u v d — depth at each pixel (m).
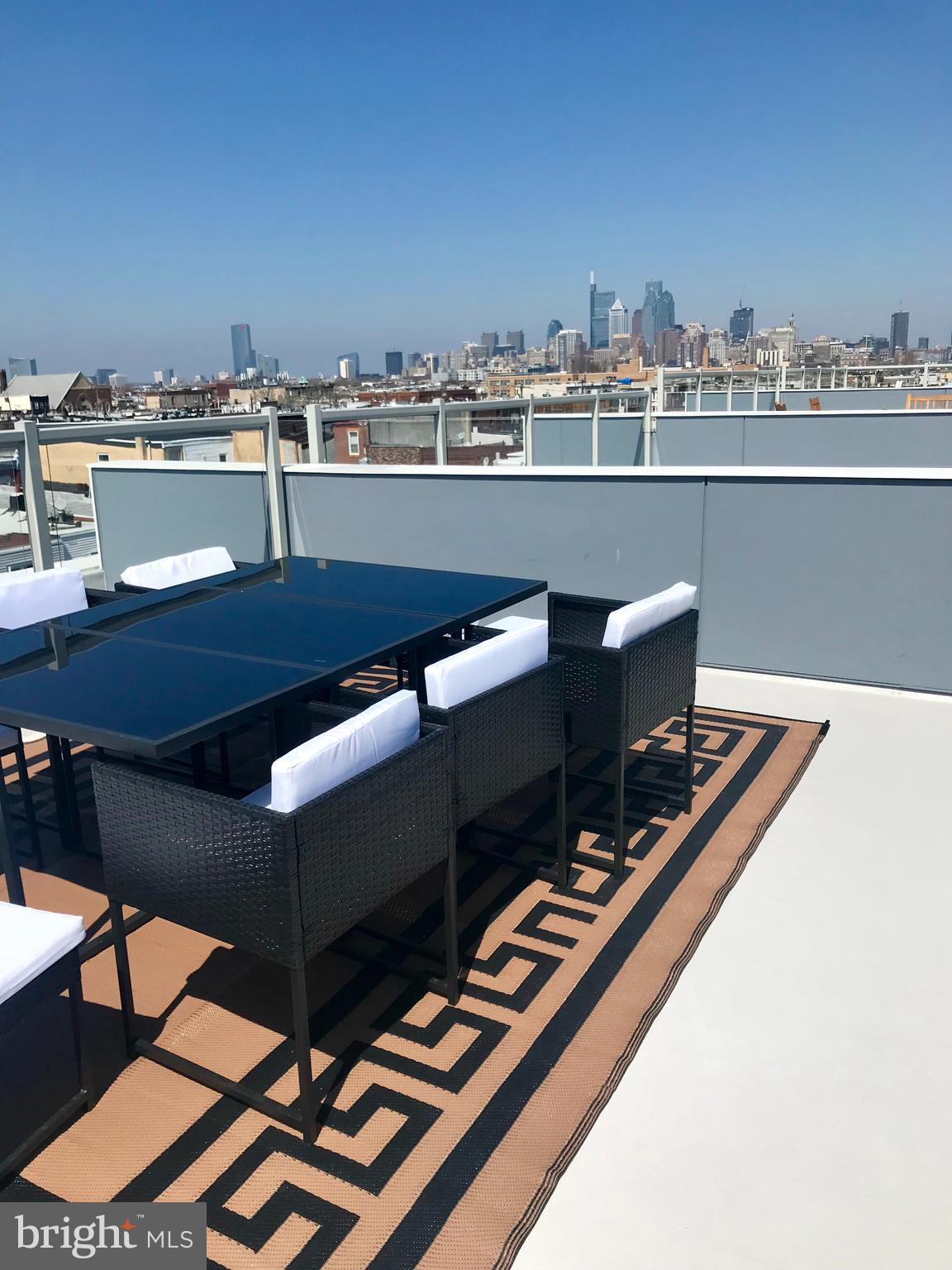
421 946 2.13
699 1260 1.33
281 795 1.45
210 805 1.50
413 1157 1.52
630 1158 1.52
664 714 2.57
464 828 2.68
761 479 3.98
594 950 2.13
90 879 2.53
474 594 2.84
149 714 1.73
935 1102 1.64
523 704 2.10
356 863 1.59
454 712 1.87
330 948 2.15
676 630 2.56
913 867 2.49
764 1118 1.61
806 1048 1.79
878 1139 1.56
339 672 2.03
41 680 1.99
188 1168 1.51
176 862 1.59
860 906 2.30
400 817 1.69
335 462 5.25
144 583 3.37
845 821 2.77
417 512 4.86
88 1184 1.48
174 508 5.29
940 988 1.97
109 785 1.65
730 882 2.42
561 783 2.32
